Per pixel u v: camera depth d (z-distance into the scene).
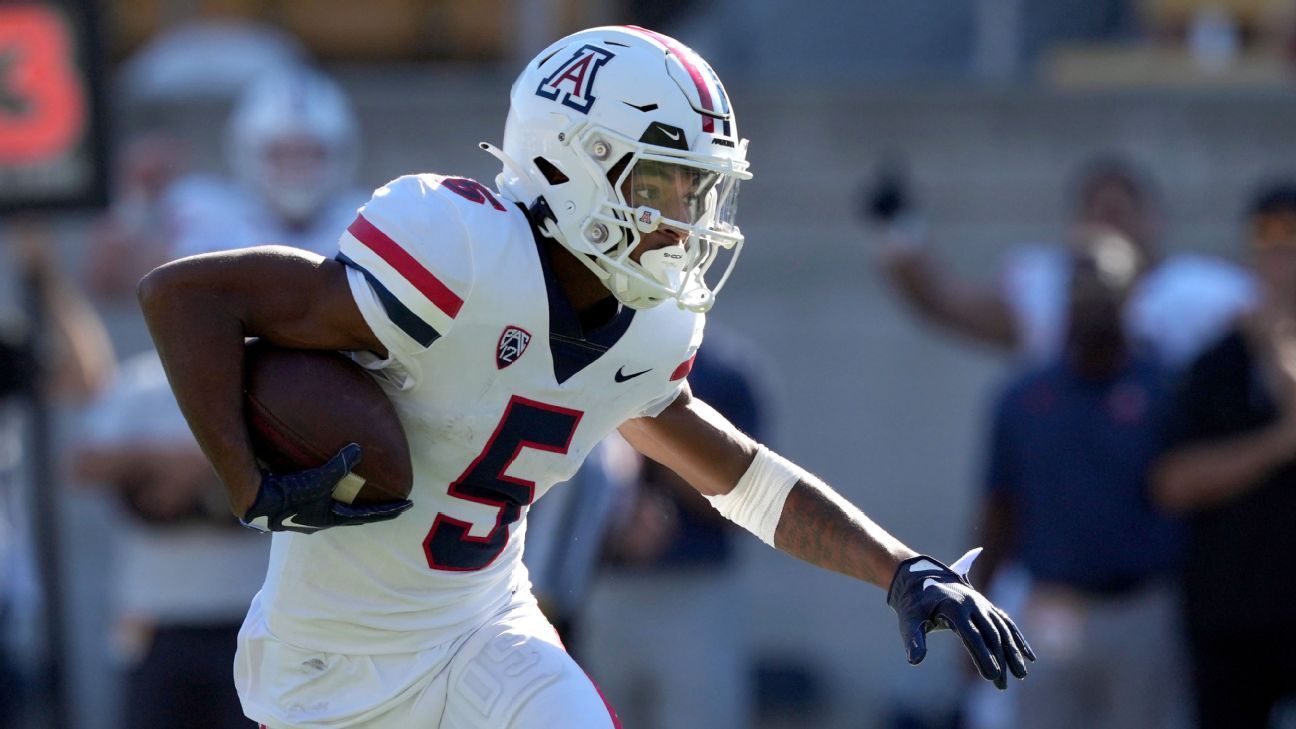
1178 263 24.67
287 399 9.30
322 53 31.02
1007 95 25.98
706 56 30.34
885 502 25.81
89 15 18.50
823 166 26.08
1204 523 19.16
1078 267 19.88
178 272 9.12
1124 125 25.97
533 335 9.60
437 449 9.84
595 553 16.23
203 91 26.81
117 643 22.69
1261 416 18.98
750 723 24.58
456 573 10.29
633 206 9.77
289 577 10.25
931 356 25.72
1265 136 25.88
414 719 10.42
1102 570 19.56
